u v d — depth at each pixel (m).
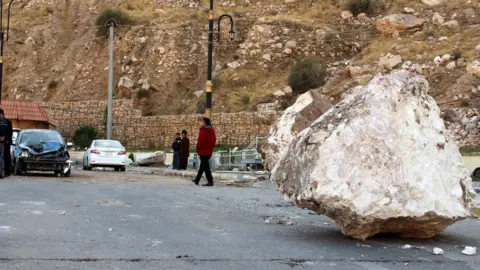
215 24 66.62
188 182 19.64
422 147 7.29
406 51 51.62
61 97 61.22
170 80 59.06
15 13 77.00
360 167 7.07
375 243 7.41
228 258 6.32
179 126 49.16
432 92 44.25
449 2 62.16
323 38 59.97
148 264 5.91
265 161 18.44
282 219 9.85
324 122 7.68
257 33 62.12
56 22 73.06
